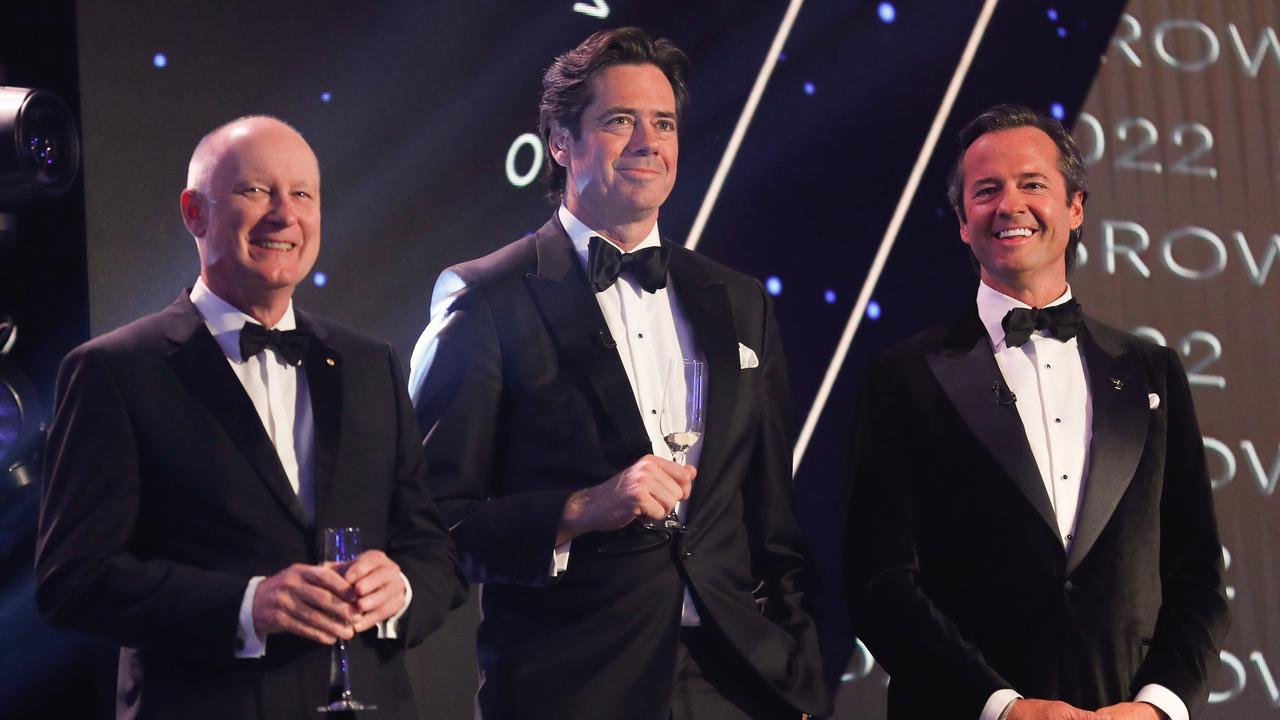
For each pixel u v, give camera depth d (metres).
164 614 3.44
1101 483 4.55
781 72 6.37
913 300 6.48
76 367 3.71
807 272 6.33
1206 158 7.09
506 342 4.38
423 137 5.73
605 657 4.11
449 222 5.75
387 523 3.98
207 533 3.64
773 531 4.50
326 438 3.83
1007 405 4.66
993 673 4.34
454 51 5.82
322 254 5.50
